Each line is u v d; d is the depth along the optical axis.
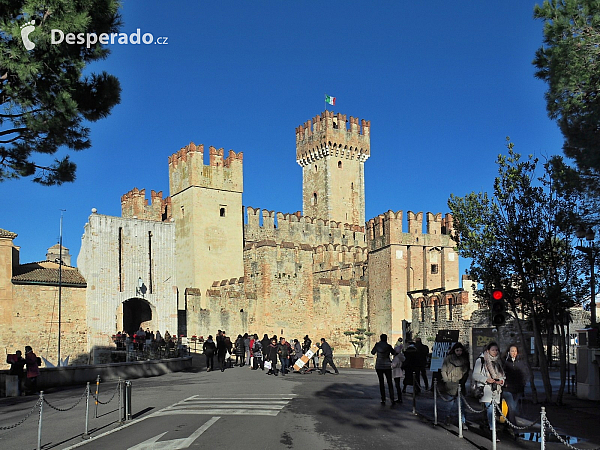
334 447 14.78
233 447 14.65
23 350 46.56
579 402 23.62
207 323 58.03
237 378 34.06
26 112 22.91
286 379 33.22
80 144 25.50
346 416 19.56
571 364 40.59
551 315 24.14
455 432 17.19
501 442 15.90
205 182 68.69
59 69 22.94
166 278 54.72
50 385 30.42
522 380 17.84
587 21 21.59
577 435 16.94
